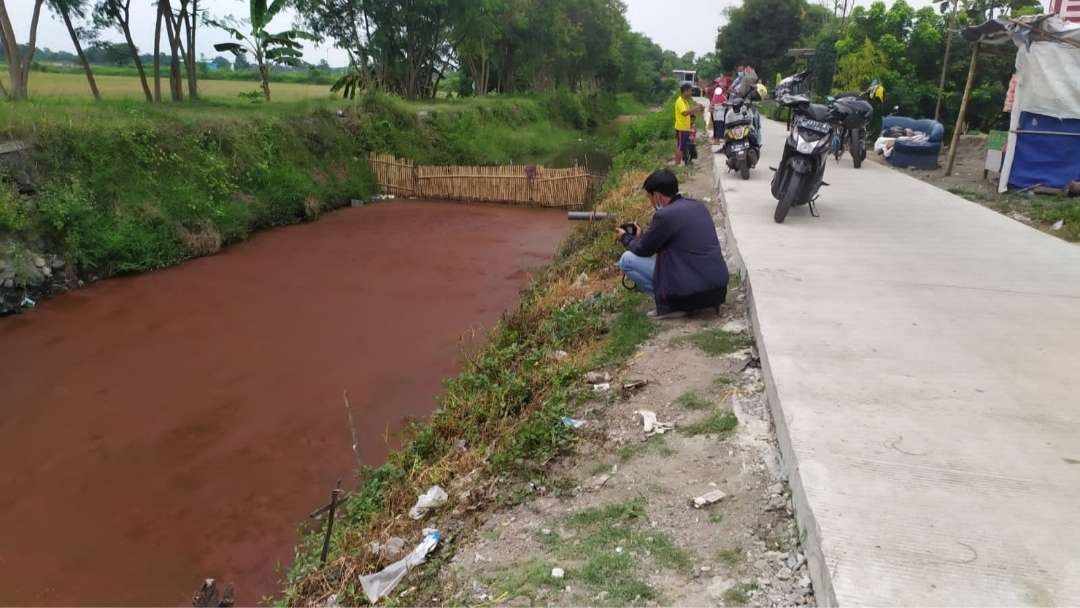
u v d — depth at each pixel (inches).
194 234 467.8
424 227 570.6
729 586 102.0
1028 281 212.7
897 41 652.1
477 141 939.3
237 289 392.5
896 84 627.2
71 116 454.0
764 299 196.7
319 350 301.4
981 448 121.2
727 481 128.3
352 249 490.9
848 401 138.2
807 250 248.5
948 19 633.0
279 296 379.9
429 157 817.5
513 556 118.9
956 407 135.3
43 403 253.3
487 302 369.1
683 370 175.8
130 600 159.3
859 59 642.2
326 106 734.5
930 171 484.4
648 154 624.7
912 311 187.2
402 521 148.9
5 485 204.1
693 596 101.0
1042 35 371.6
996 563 94.0
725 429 145.3
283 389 263.3
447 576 118.6
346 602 125.8
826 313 185.6
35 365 286.5
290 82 1694.1
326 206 628.4
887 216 306.2
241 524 185.5
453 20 1057.5
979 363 154.6
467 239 526.6
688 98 493.0
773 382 146.8
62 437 230.1
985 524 101.8
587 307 244.4
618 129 1670.8
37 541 179.9
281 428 233.9
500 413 185.0
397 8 1003.3
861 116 443.8
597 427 156.9
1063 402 137.0
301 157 639.8
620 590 103.6
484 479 150.9
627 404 164.7
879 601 88.2
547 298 289.0
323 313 351.3
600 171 895.7
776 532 112.6
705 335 194.7
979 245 255.1
